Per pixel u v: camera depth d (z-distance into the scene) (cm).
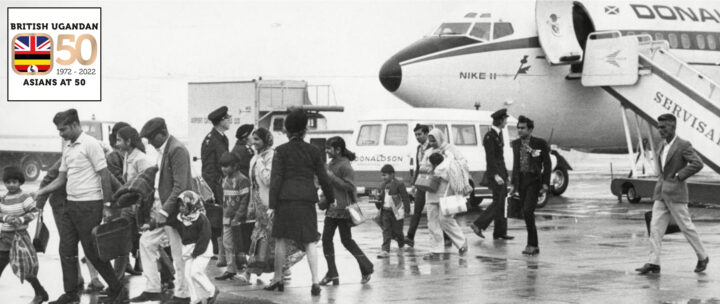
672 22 2503
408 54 2220
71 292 879
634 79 2052
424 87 2206
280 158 888
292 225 891
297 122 888
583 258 1184
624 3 2428
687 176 1010
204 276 838
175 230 857
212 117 1146
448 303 850
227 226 1027
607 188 2948
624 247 1305
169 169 855
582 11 2381
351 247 978
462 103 2255
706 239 1401
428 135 1237
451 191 1207
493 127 1437
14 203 895
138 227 884
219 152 1141
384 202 1244
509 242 1390
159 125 859
